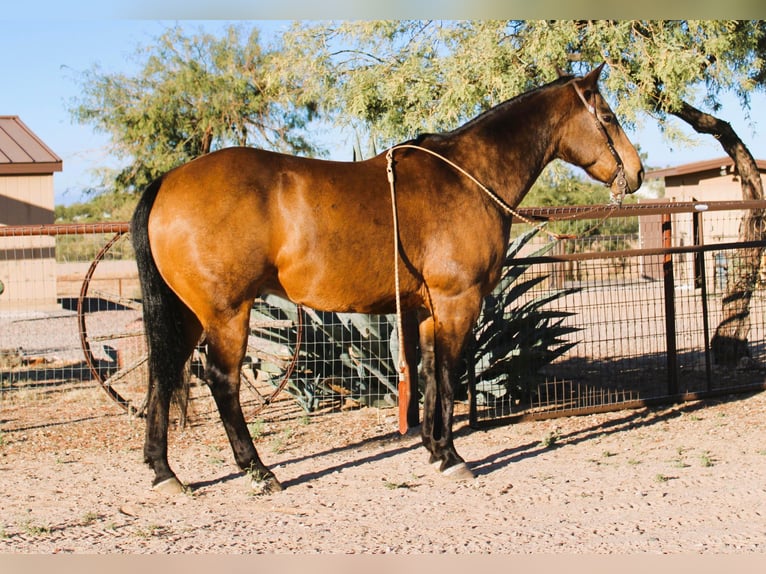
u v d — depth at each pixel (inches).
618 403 286.7
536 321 305.0
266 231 188.2
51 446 248.8
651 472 208.4
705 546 153.9
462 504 185.5
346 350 299.7
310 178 193.8
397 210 201.3
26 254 643.5
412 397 263.9
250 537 163.9
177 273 187.8
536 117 228.1
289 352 302.0
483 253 211.6
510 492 194.7
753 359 359.3
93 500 192.9
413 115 399.5
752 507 177.6
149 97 999.6
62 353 451.2
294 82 490.6
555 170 415.5
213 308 188.7
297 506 186.5
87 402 318.3
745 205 297.7
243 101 999.6
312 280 195.2
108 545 159.2
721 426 259.3
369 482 206.2
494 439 251.4
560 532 163.6
